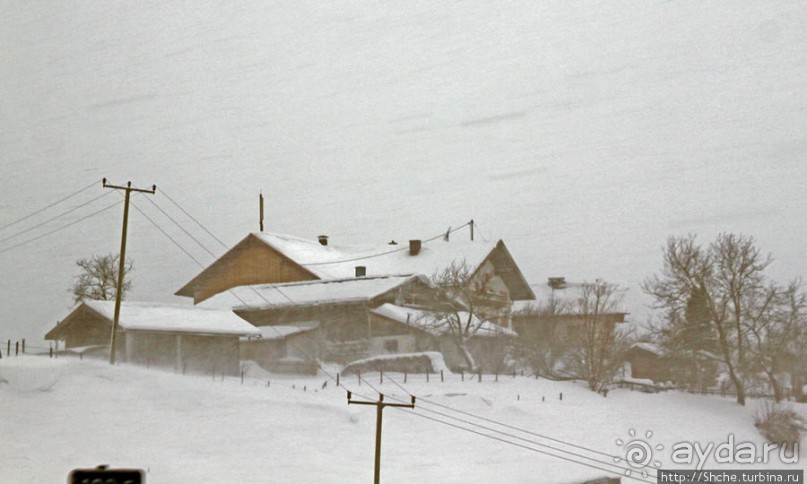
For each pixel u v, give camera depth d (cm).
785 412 4769
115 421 3291
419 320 5778
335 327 5997
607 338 5681
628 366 7831
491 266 7356
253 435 3312
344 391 4266
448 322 5709
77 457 2861
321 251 7569
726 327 5766
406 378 4828
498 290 7506
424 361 5075
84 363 3950
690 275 5994
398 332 5847
